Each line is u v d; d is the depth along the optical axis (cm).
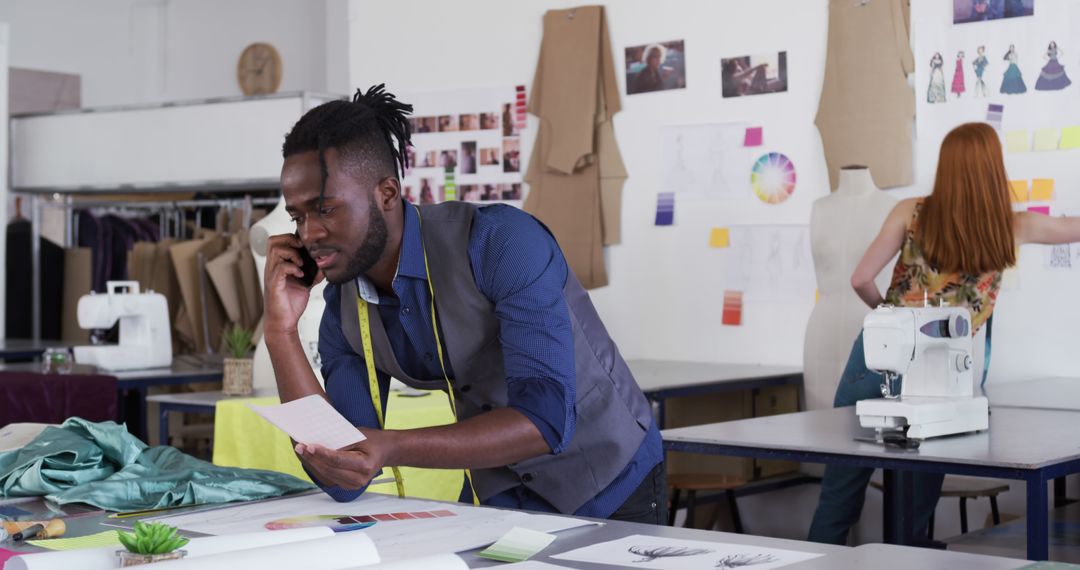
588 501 200
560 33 536
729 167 495
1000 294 429
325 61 841
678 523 499
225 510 179
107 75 895
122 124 653
